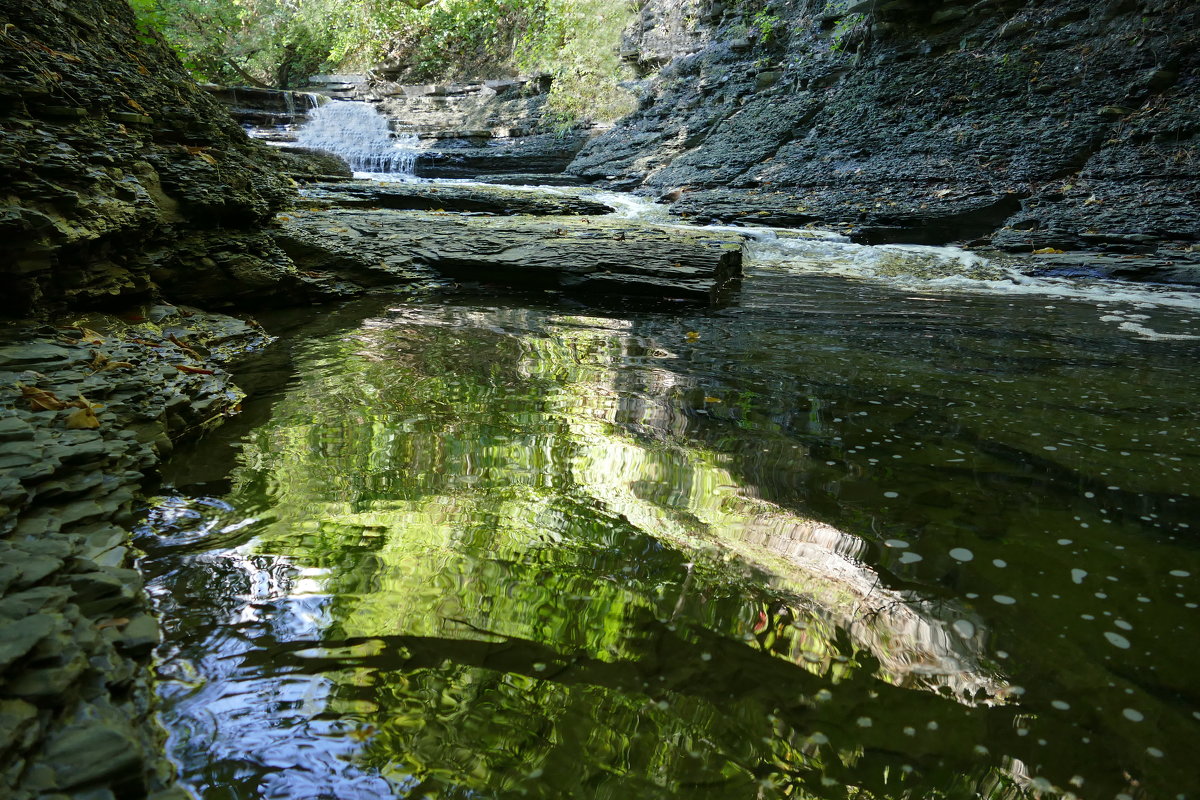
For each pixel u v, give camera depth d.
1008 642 1.81
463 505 2.44
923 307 6.43
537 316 5.63
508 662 1.70
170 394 3.02
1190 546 2.25
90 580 1.74
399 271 6.62
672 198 14.31
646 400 3.62
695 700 1.60
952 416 3.44
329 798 1.34
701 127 16.19
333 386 3.69
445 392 3.65
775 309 6.18
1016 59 12.75
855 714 1.57
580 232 8.03
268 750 1.43
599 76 18.67
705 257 6.95
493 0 21.08
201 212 5.10
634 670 1.69
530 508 2.43
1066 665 1.73
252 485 2.54
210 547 2.12
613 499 2.52
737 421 3.33
